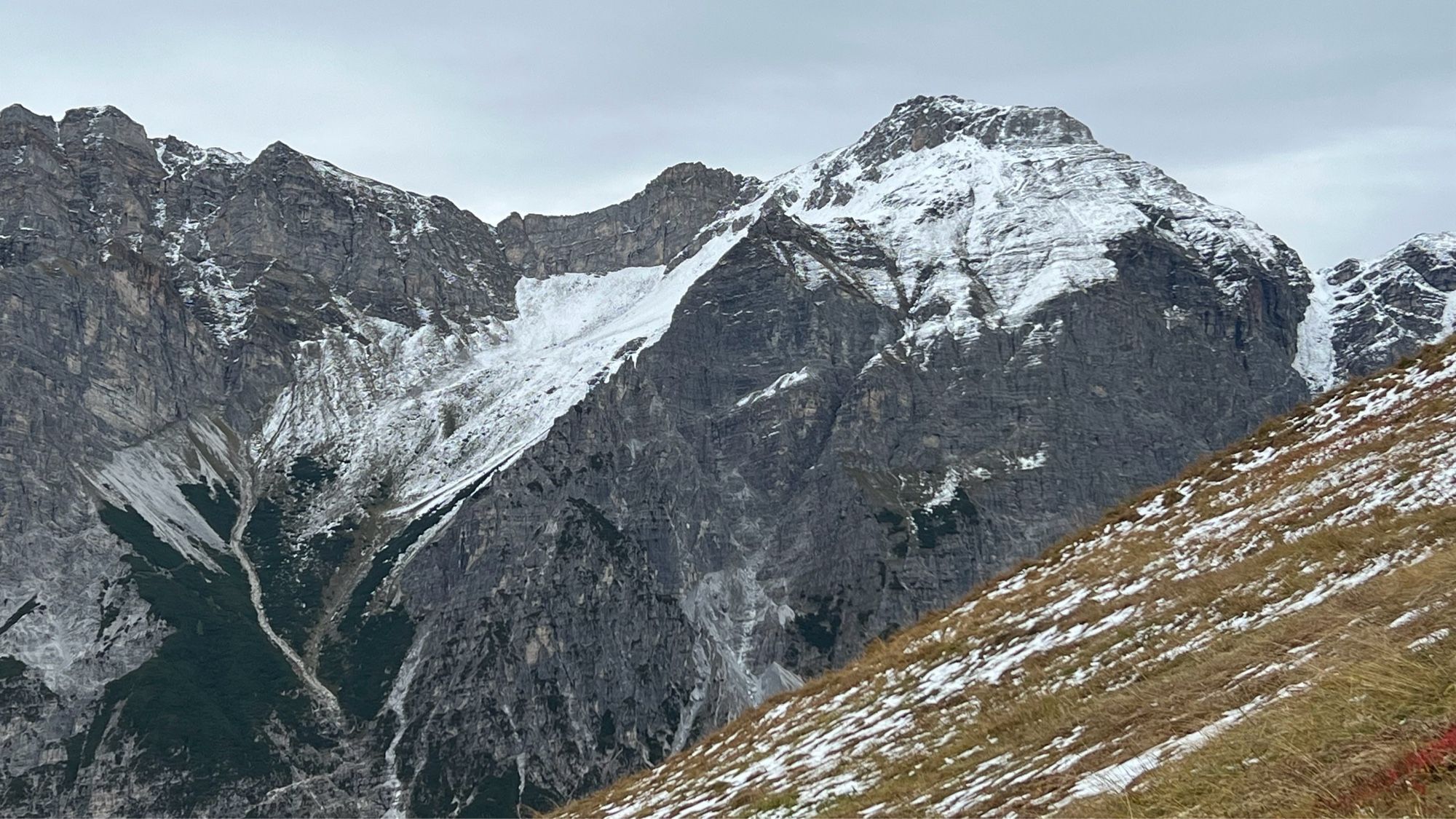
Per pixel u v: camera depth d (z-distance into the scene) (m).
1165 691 28.91
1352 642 23.91
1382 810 16.78
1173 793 21.02
